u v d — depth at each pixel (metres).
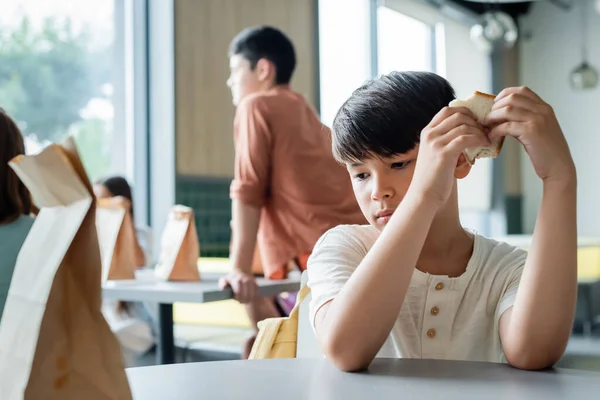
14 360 0.50
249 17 5.34
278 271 2.23
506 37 6.66
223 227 5.06
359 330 0.75
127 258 2.31
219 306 3.86
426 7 7.89
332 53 6.36
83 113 4.41
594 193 9.16
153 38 4.80
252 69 2.24
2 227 1.26
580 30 9.27
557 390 0.65
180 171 4.77
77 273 0.51
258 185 2.14
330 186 2.17
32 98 4.11
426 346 0.91
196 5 4.91
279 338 1.01
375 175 0.87
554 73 9.42
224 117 5.12
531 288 0.80
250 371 0.74
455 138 0.77
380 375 0.72
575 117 9.30
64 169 0.51
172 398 0.63
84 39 4.42
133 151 4.77
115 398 0.51
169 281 2.25
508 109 0.77
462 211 8.72
